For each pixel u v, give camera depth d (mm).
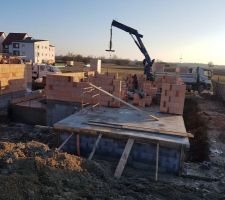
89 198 5582
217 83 24359
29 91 17844
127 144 8516
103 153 9086
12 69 14906
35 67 23859
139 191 6520
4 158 6180
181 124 10219
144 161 8695
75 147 9336
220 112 16922
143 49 17844
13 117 14062
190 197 6449
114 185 6594
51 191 5406
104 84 12688
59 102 12852
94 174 6855
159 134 9023
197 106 18484
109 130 9086
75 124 9586
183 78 27547
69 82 12586
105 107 12555
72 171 6473
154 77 19219
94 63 23375
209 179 8078
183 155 8336
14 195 4926
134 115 11266
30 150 7000
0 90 13930
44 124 13602
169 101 11938
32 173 5840
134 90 16469
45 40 65438
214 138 11742
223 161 9523
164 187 6816
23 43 60562
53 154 6961
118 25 17297
